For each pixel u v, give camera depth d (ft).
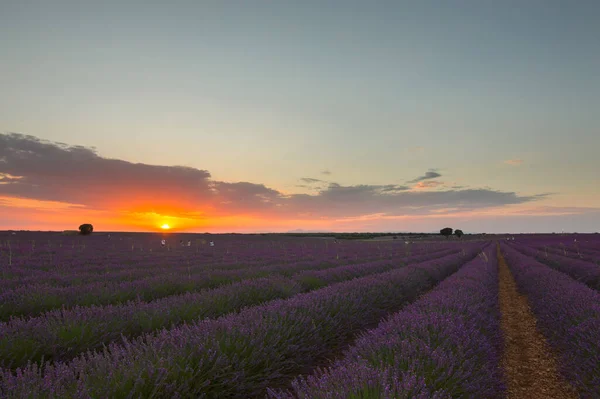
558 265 62.39
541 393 15.05
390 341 13.60
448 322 16.30
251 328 15.92
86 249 99.66
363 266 53.67
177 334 14.98
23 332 16.61
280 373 15.78
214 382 12.78
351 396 9.04
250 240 204.74
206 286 37.55
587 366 15.33
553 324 22.57
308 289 37.29
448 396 10.50
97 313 20.86
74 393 10.00
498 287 47.96
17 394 9.77
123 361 11.97
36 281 37.60
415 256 91.30
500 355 19.93
